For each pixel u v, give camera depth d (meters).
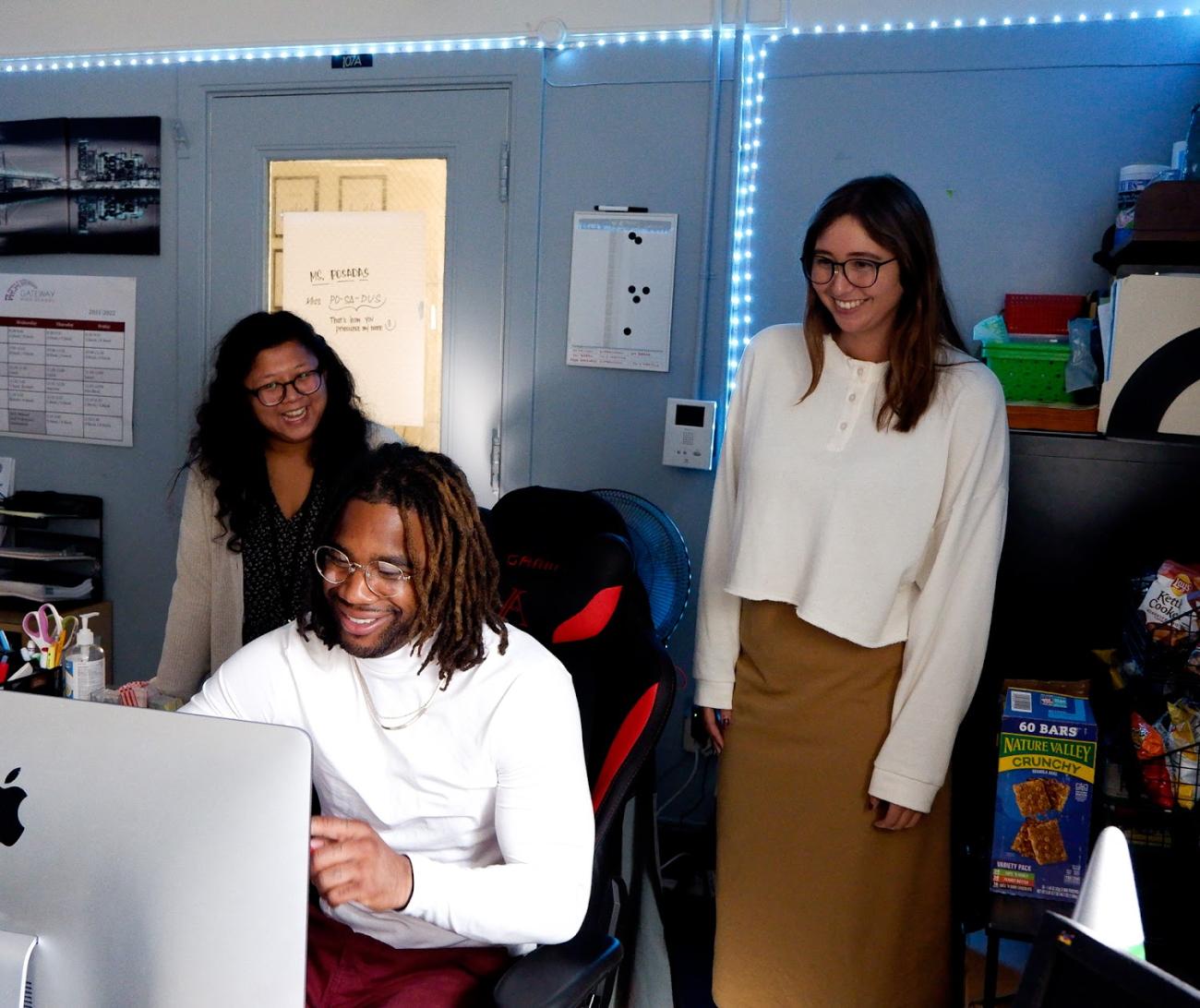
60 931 0.82
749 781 1.80
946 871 1.77
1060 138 2.38
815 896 1.76
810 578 1.67
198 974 0.80
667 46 2.59
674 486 2.69
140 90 2.94
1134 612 1.81
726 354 2.62
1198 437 1.97
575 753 1.20
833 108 2.51
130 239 2.97
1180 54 2.31
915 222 1.57
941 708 1.64
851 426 1.67
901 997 1.76
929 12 2.43
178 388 2.98
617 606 1.47
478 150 2.73
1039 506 2.04
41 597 2.88
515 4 2.65
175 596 1.99
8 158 3.03
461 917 1.04
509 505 1.59
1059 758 1.64
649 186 2.63
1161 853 1.69
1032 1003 0.57
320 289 2.88
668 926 2.46
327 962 1.26
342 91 2.80
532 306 2.72
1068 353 2.10
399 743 1.22
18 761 0.83
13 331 3.09
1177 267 2.05
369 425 2.03
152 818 0.80
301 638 1.28
